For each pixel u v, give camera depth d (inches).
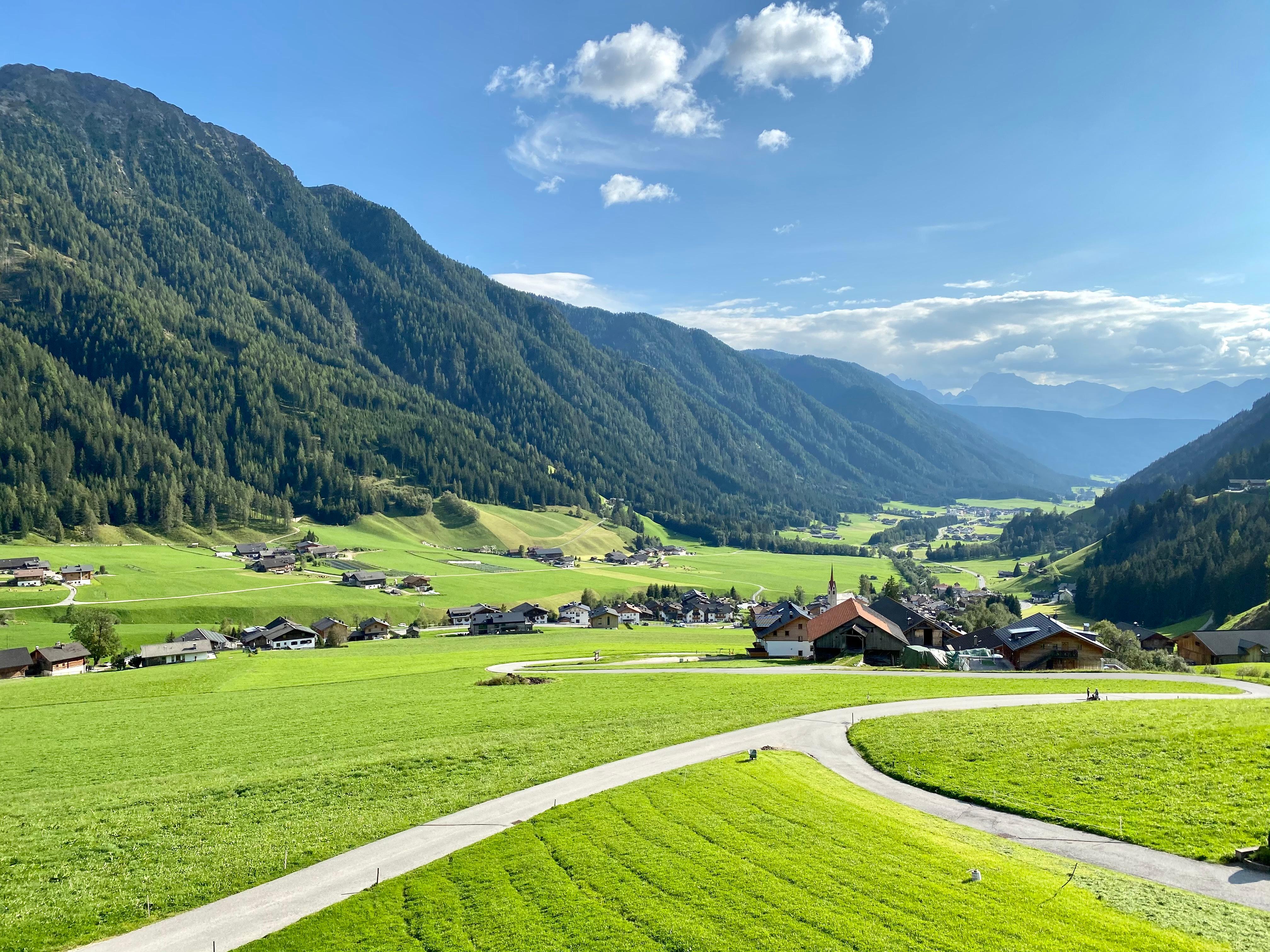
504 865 1244.5
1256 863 1147.3
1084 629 4884.4
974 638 4448.8
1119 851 1232.2
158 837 1466.5
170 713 2962.6
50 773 2101.4
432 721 2491.4
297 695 3287.4
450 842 1375.5
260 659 4923.7
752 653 4392.2
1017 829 1353.3
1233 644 4749.0
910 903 1051.9
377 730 2391.7
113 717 2950.3
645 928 1026.1
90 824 1558.8
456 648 5433.1
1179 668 3735.2
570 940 1009.5
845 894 1083.9
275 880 1267.2
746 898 1087.6
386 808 1573.6
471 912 1103.6
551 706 2647.6
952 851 1221.7
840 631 4062.5
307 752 2139.5
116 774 2048.5
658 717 2341.3
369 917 1117.1
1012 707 2233.0
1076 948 929.5
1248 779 1425.9
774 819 1375.5
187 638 5674.2
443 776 1772.9
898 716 2151.8
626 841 1302.9
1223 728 1704.0
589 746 1979.6
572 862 1235.2
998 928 976.3
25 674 4840.1
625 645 5315.0
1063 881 1116.5
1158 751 1617.9
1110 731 1787.6
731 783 1584.6
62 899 1222.9
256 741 2340.1
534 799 1573.6
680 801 1485.0
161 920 1153.4
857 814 1390.3
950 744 1818.4
